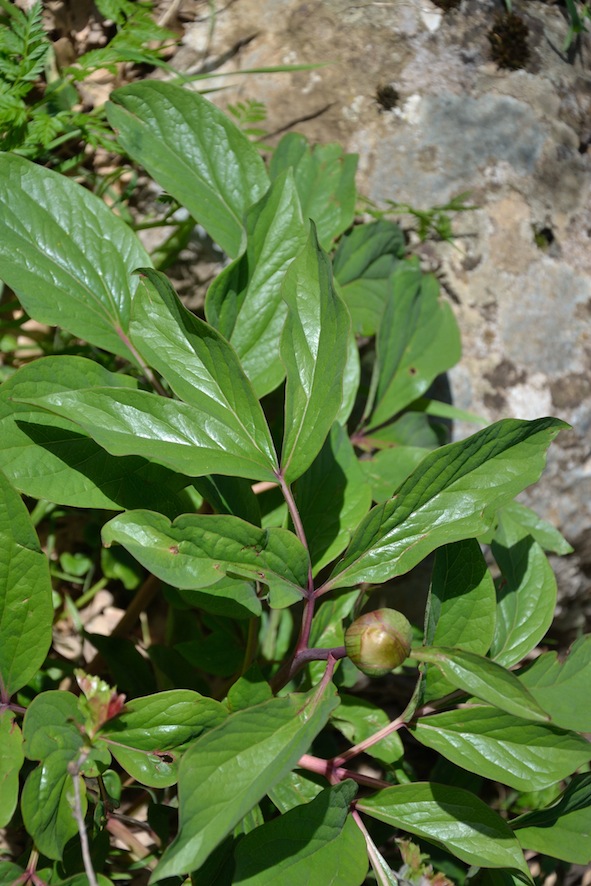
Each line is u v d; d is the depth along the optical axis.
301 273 0.81
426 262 1.02
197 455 0.79
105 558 0.97
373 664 0.76
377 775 1.03
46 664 0.93
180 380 0.80
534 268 1.03
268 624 0.96
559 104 1.04
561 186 1.04
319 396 0.81
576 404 1.03
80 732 0.78
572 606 1.07
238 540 0.78
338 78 1.00
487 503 0.79
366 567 0.80
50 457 0.82
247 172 0.90
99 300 0.86
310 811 0.78
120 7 0.92
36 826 0.77
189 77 0.94
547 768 0.80
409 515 0.80
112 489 0.83
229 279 0.85
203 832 0.73
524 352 1.02
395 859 0.98
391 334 0.96
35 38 0.90
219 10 1.00
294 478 0.80
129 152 0.88
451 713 0.81
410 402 0.97
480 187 1.02
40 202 0.86
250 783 0.75
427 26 1.01
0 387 0.82
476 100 1.02
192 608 0.97
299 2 1.01
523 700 0.74
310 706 0.77
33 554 0.80
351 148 1.01
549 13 1.05
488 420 1.01
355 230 0.96
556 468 1.03
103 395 0.79
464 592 0.83
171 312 0.81
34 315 0.84
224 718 0.80
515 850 0.80
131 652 0.94
